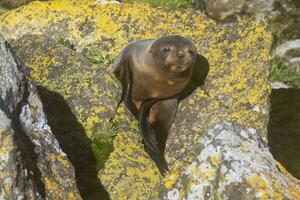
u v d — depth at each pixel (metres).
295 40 37.06
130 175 20.59
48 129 15.84
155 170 21.22
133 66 23.59
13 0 33.53
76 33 27.09
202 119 23.14
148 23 26.98
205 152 14.40
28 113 15.66
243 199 13.74
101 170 20.58
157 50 23.00
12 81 15.45
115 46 26.62
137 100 23.47
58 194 14.36
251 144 14.85
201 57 24.98
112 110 22.25
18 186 13.10
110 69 24.75
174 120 23.53
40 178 14.28
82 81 22.52
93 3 27.77
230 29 25.39
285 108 27.06
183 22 26.67
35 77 22.77
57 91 22.23
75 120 21.61
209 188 14.06
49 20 27.44
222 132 14.68
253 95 23.42
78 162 20.55
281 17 37.88
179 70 22.81
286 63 35.91
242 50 24.61
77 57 23.14
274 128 26.14
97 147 21.05
